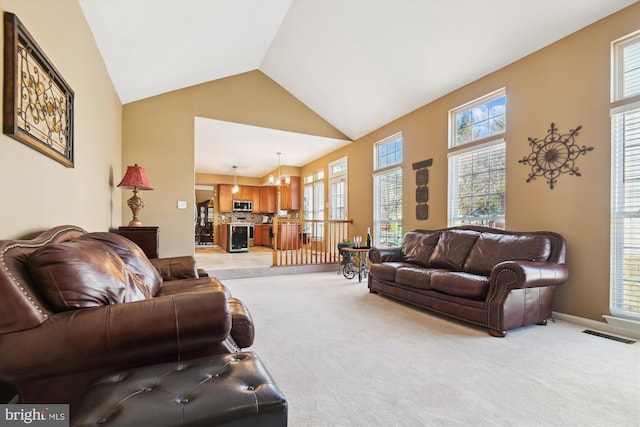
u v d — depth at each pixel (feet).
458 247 11.92
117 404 3.12
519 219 11.19
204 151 23.73
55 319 3.77
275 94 18.51
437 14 10.68
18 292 3.63
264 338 8.23
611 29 8.93
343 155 22.36
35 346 3.59
